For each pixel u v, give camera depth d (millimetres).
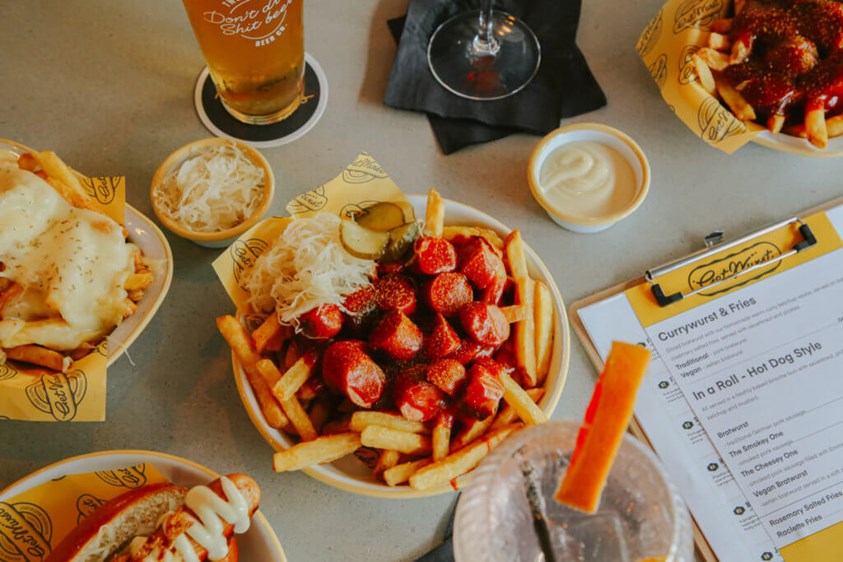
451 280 496
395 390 479
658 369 543
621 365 305
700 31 581
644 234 586
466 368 493
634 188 574
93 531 427
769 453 524
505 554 360
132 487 472
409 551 503
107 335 502
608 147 584
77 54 628
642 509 357
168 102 613
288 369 498
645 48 614
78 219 502
